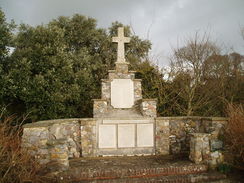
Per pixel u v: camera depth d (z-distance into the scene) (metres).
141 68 12.95
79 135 7.29
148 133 7.49
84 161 6.45
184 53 13.39
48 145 5.39
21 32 10.72
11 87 7.98
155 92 12.24
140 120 7.50
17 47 10.14
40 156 5.36
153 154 7.41
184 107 12.19
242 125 5.62
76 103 11.36
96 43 14.83
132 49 15.69
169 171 5.53
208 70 14.08
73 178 5.04
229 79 14.25
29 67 8.59
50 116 9.21
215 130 6.29
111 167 5.61
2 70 8.07
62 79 9.79
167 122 7.57
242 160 5.65
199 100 12.47
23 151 4.88
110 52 15.01
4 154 4.50
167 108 12.21
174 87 12.51
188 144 7.70
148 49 15.75
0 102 8.14
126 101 8.00
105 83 8.02
